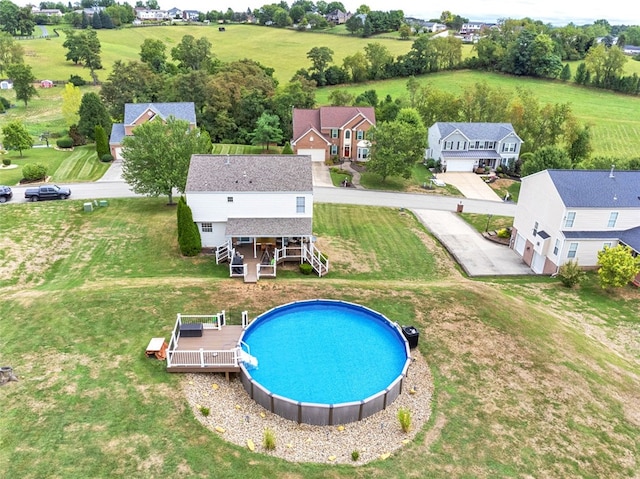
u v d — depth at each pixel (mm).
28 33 171250
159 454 18031
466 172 77938
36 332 25391
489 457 19281
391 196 62469
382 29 175625
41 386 21141
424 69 133625
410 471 18328
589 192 41125
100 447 18125
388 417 21266
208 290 31234
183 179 47406
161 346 23641
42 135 80125
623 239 40938
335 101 102500
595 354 28594
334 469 18203
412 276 40125
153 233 44031
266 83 99375
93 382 21594
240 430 19922
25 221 45000
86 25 189500
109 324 26391
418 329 28062
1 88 117875
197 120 89500
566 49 148625
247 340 25766
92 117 76812
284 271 38062
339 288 32750
